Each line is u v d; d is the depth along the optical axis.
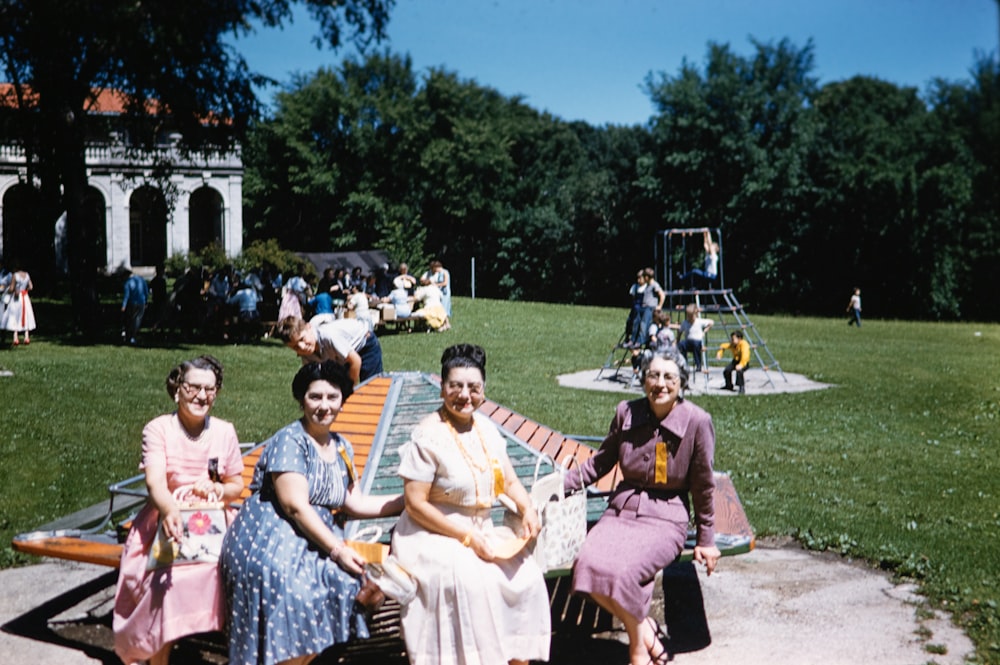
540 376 18.30
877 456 11.21
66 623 5.59
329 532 4.42
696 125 51.47
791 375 19.67
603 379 18.11
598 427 12.80
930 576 6.44
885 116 47.69
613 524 5.07
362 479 5.64
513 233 61.59
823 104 50.94
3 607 5.85
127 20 21.67
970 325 40.28
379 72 59.88
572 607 5.92
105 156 46.00
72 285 22.23
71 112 22.95
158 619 4.43
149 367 16.22
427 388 6.52
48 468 9.20
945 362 22.89
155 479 4.59
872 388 17.75
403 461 4.59
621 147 61.53
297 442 4.53
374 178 58.78
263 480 4.55
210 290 21.83
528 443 6.61
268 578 4.25
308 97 57.50
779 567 6.82
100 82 24.08
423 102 59.97
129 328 19.81
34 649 5.19
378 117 58.12
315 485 4.53
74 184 22.80
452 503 4.59
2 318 18.61
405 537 4.56
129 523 5.72
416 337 23.91
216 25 23.88
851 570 6.73
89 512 6.43
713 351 23.67
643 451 5.09
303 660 4.28
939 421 14.19
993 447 12.09
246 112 25.95
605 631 5.54
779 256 50.31
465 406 4.63
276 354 19.12
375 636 5.23
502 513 5.54
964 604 5.87
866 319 45.25
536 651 4.48
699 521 5.11
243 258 30.34
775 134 51.56
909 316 47.12
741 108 50.84
